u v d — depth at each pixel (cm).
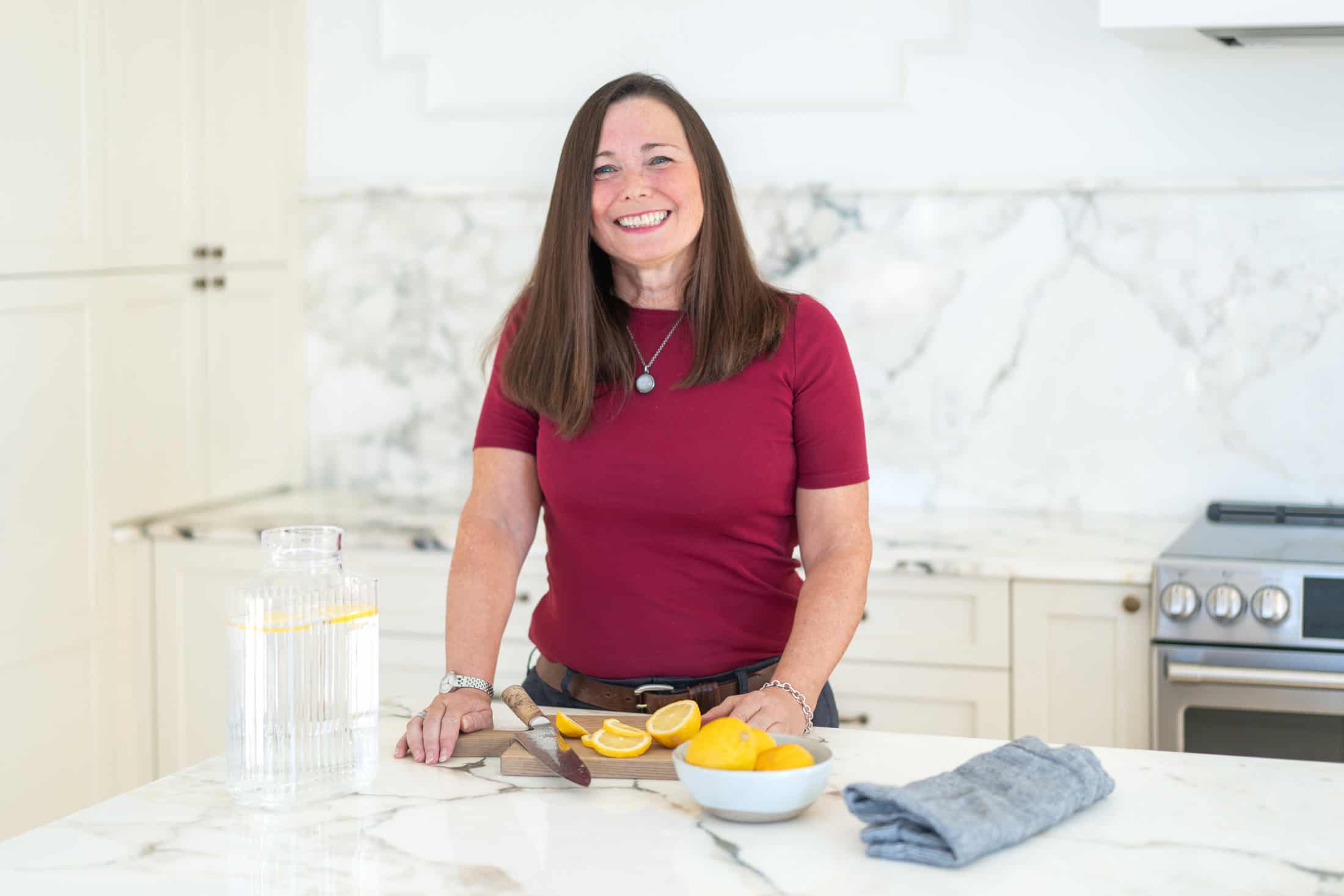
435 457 341
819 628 160
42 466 273
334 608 132
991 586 262
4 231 262
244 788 130
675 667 170
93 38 279
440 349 338
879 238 309
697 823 124
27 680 273
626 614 171
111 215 286
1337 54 283
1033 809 120
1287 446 292
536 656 190
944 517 304
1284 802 129
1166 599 246
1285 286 288
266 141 330
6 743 268
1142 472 300
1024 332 303
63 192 274
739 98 314
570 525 173
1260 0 245
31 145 266
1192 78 291
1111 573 253
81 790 287
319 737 131
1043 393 304
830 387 170
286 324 341
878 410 312
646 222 166
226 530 295
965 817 115
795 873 113
